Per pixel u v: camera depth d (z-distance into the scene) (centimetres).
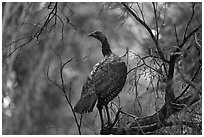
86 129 1329
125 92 1143
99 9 1289
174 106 1057
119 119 1088
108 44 1118
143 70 1042
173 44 1428
